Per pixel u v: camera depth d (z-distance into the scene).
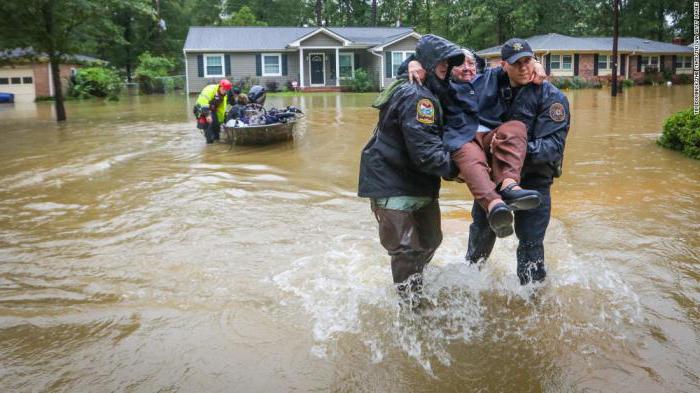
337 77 35.81
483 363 3.21
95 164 9.77
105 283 4.46
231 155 10.65
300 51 35.28
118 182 8.30
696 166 8.70
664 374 3.05
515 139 3.51
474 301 3.98
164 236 5.66
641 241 5.19
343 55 37.09
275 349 3.39
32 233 5.82
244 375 3.12
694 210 6.20
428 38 3.52
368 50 36.19
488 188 3.37
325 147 11.42
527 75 3.56
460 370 3.15
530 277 4.09
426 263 4.19
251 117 11.94
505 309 3.86
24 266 4.86
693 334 3.48
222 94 12.07
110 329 3.67
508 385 3.00
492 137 3.62
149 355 3.34
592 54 38.22
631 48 39.03
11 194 7.62
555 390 2.94
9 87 31.55
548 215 3.96
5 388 3.00
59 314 3.88
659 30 52.16
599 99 24.33
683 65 42.59
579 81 35.09
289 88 35.66
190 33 37.00
